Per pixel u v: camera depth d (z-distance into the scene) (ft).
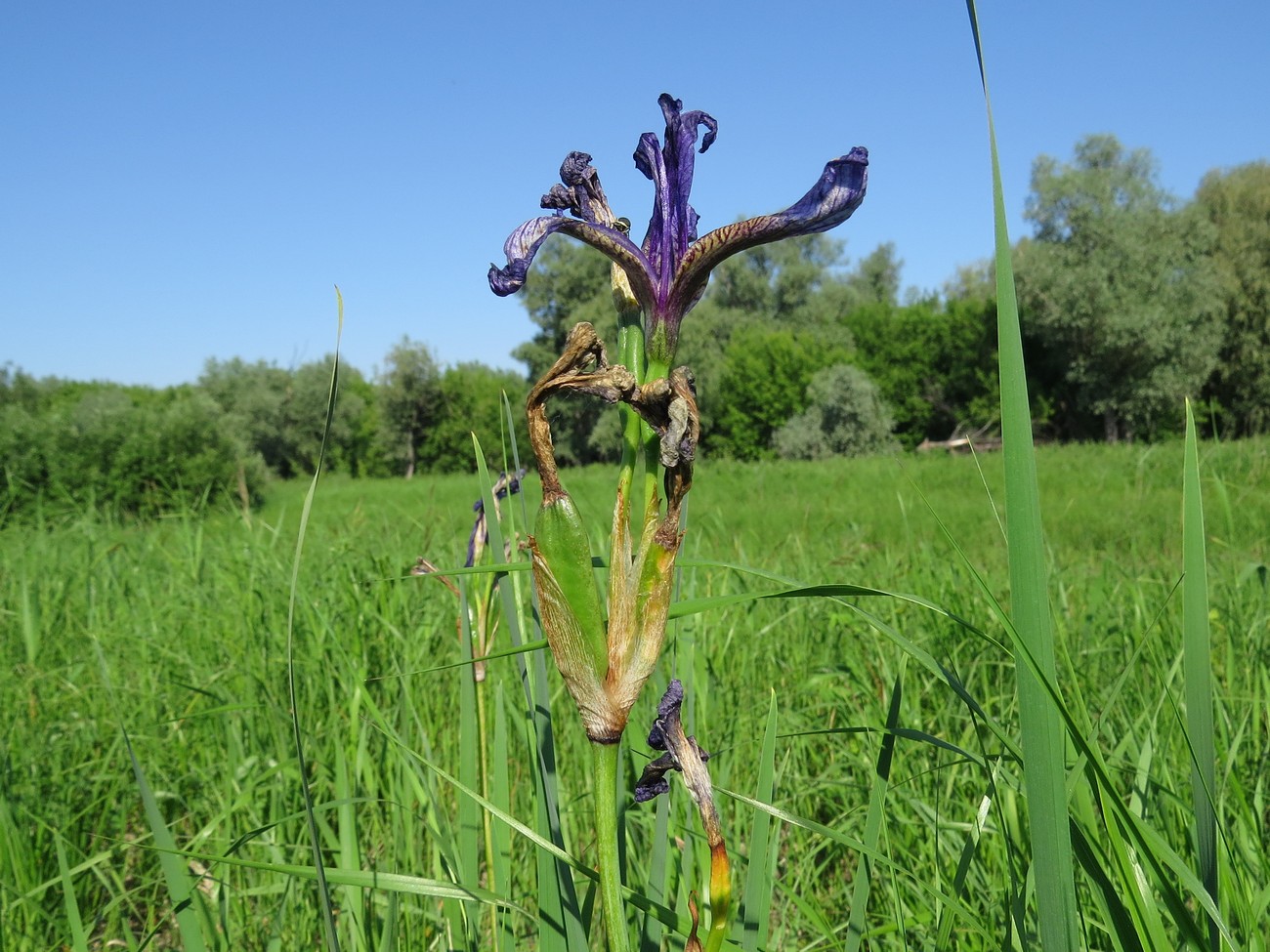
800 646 14.62
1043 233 124.36
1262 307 108.99
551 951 4.66
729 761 10.06
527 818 8.99
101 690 12.01
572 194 4.02
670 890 7.34
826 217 3.44
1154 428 115.55
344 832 6.85
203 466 62.85
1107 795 3.63
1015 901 4.99
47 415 63.93
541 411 3.51
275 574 16.47
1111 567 18.95
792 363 137.80
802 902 6.77
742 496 58.54
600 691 3.48
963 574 16.53
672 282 3.56
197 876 6.38
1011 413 3.30
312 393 143.74
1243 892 5.57
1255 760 9.00
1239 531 29.27
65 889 6.47
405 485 85.66
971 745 10.09
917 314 145.38
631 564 3.55
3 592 16.37
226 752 10.93
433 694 12.28
